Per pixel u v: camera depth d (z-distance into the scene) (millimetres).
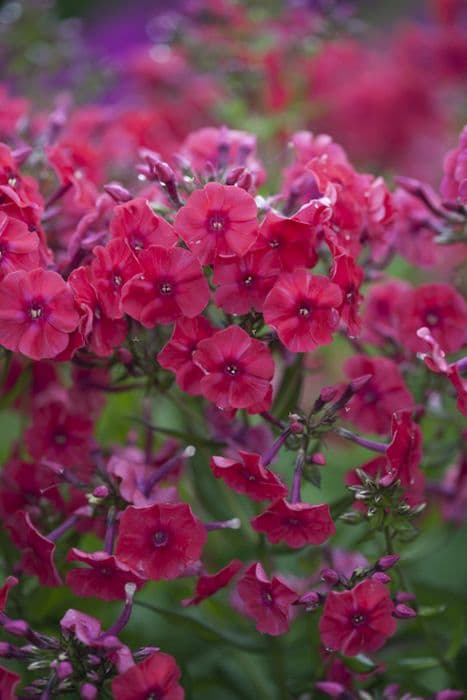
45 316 712
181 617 765
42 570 738
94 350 727
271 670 808
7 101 889
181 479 824
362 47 1219
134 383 790
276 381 864
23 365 786
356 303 736
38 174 808
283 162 922
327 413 731
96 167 842
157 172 735
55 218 792
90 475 762
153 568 709
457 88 1168
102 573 715
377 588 707
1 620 708
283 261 717
